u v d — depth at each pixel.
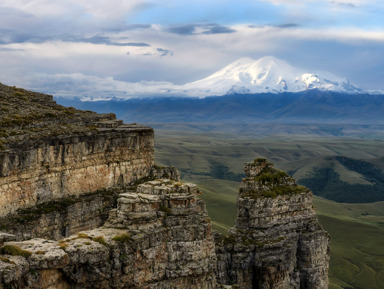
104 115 87.12
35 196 63.25
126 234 56.56
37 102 85.56
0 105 74.19
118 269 54.56
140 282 56.94
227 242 82.81
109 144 75.94
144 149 83.38
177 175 86.81
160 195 62.28
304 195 90.94
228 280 82.00
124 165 78.81
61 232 65.38
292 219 89.25
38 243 51.31
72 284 51.59
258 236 84.44
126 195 60.91
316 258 90.94
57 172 66.75
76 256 51.16
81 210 68.50
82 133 71.25
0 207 57.94
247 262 82.50
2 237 49.41
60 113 79.25
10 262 45.75
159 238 59.34
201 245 62.00
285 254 85.25
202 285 62.44
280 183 90.94
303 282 90.00
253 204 85.44
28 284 46.78
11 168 59.25
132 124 87.62
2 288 44.22
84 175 71.44
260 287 83.31
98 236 55.38
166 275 59.88
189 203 62.41
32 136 64.25
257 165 91.62
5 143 59.94
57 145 66.62
